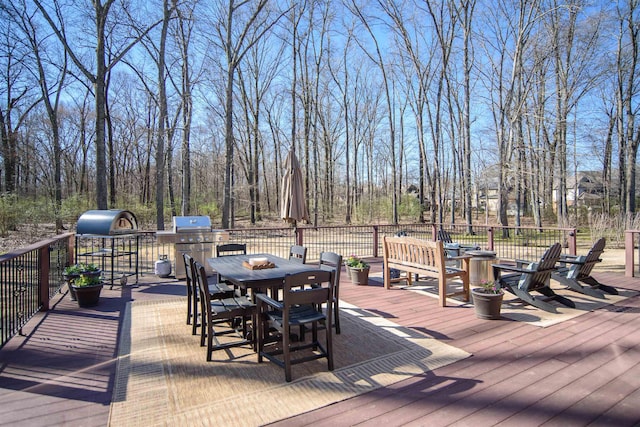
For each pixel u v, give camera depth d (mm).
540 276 4977
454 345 3633
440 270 5055
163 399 2623
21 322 4098
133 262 9219
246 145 28203
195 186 29359
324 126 27844
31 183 23891
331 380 2908
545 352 3451
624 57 20281
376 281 6797
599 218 14531
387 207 26953
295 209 6391
